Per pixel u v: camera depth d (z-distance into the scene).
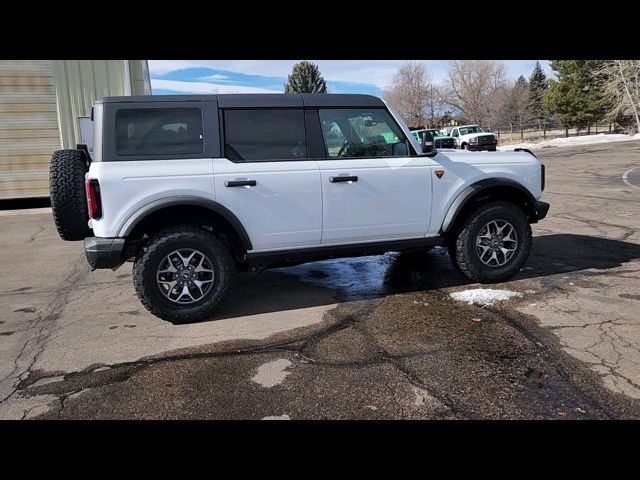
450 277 5.23
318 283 5.20
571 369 3.08
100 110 3.92
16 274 6.10
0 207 12.25
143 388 3.06
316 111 4.37
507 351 3.38
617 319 3.85
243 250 4.24
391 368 3.20
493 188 4.91
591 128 43.53
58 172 4.16
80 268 6.38
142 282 3.98
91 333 4.03
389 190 4.52
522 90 57.25
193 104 4.08
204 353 3.54
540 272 5.22
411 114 60.97
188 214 4.16
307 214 4.31
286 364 3.31
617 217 8.12
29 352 3.69
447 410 2.70
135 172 3.88
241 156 4.16
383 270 5.62
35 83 11.69
